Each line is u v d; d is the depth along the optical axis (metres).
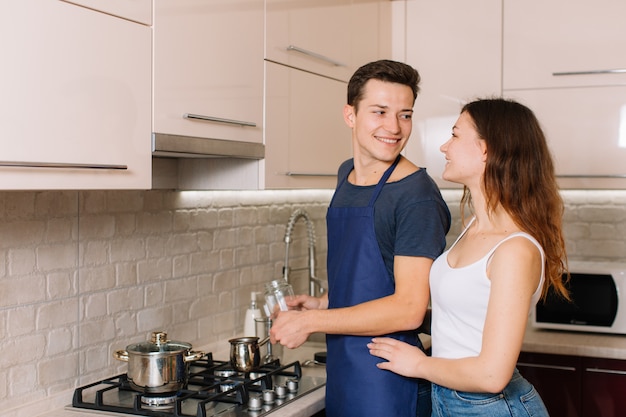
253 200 3.13
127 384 2.25
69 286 2.22
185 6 2.05
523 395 1.82
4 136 1.53
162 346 2.21
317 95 2.79
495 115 1.80
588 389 2.97
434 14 3.39
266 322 2.65
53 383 2.17
